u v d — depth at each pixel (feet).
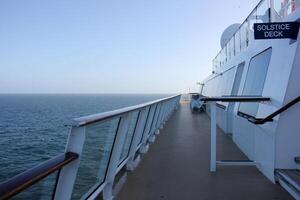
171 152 22.67
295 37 15.05
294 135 14.73
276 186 14.58
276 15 20.84
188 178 16.05
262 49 21.06
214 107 17.10
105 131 11.35
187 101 121.70
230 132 30.27
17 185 4.84
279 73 16.29
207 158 20.61
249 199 13.03
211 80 61.16
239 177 16.11
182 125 39.83
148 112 22.24
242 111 23.65
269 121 15.19
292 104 14.24
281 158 14.83
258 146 17.49
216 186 14.73
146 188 14.49
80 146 8.02
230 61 37.27
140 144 21.36
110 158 12.84
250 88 23.03
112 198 12.81
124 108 12.73
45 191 7.35
